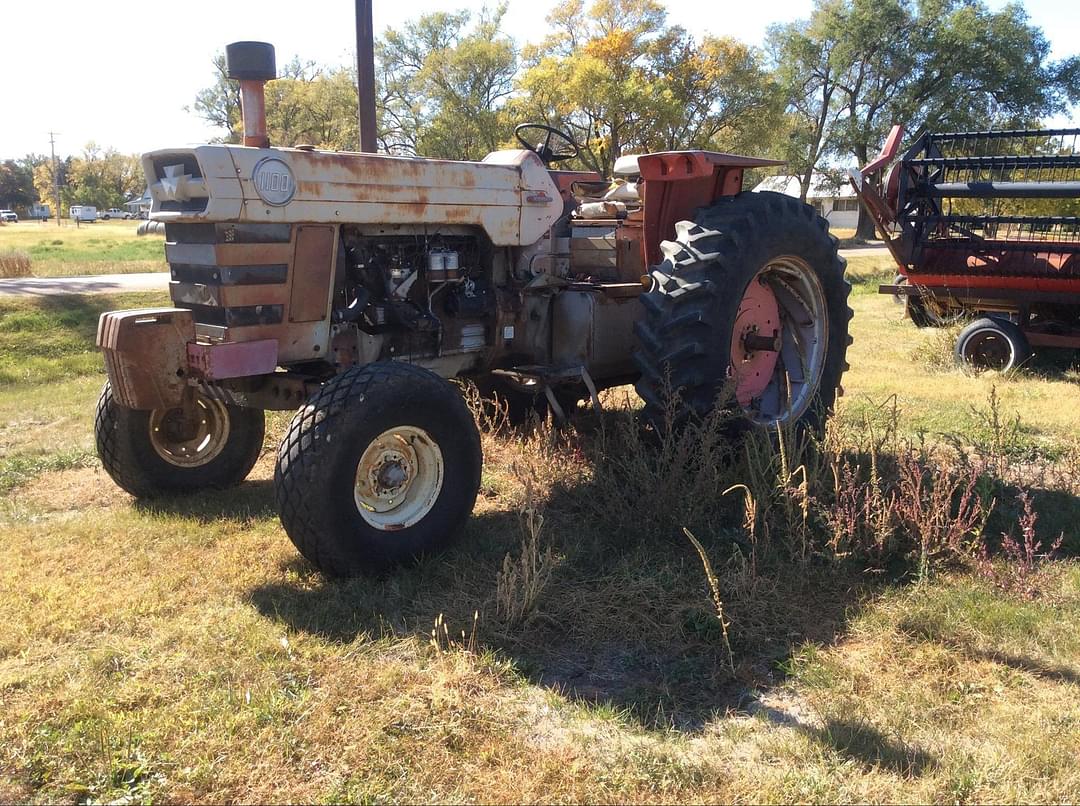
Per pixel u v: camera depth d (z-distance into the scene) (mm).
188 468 4684
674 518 3967
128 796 2277
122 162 114812
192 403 4238
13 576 3602
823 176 53969
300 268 3691
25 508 4578
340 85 45031
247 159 3432
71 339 10758
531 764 2412
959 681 2809
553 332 4969
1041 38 46781
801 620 3234
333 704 2662
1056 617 3205
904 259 8617
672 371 4348
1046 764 2379
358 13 6789
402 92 44875
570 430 4977
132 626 3180
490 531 4102
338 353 3977
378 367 3580
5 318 11172
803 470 3912
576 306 4855
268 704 2645
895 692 2742
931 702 2684
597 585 3514
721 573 3570
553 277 4926
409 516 3664
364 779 2348
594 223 5562
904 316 12086
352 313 3877
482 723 2596
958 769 2352
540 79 39844
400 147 5367
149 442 4512
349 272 3947
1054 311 8484
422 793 2295
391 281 4043
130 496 4781
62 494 4848
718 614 3180
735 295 4457
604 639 3123
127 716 2598
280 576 3627
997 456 4676
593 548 3826
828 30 48438
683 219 5016
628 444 4246
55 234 49094
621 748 2484
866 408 6355
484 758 2434
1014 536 3986
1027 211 11523
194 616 3273
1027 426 5883
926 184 8305
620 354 5094
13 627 3145
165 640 3062
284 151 3566
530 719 2637
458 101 42406
